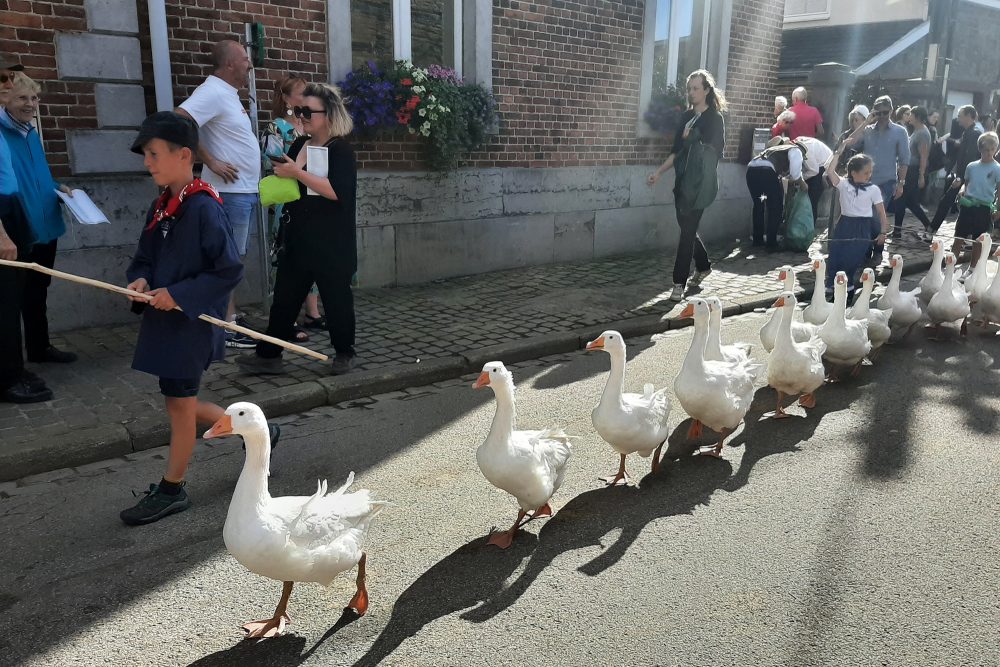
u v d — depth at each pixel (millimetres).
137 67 6902
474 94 9172
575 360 6777
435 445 4895
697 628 3061
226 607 3211
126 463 4555
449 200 9359
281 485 4305
